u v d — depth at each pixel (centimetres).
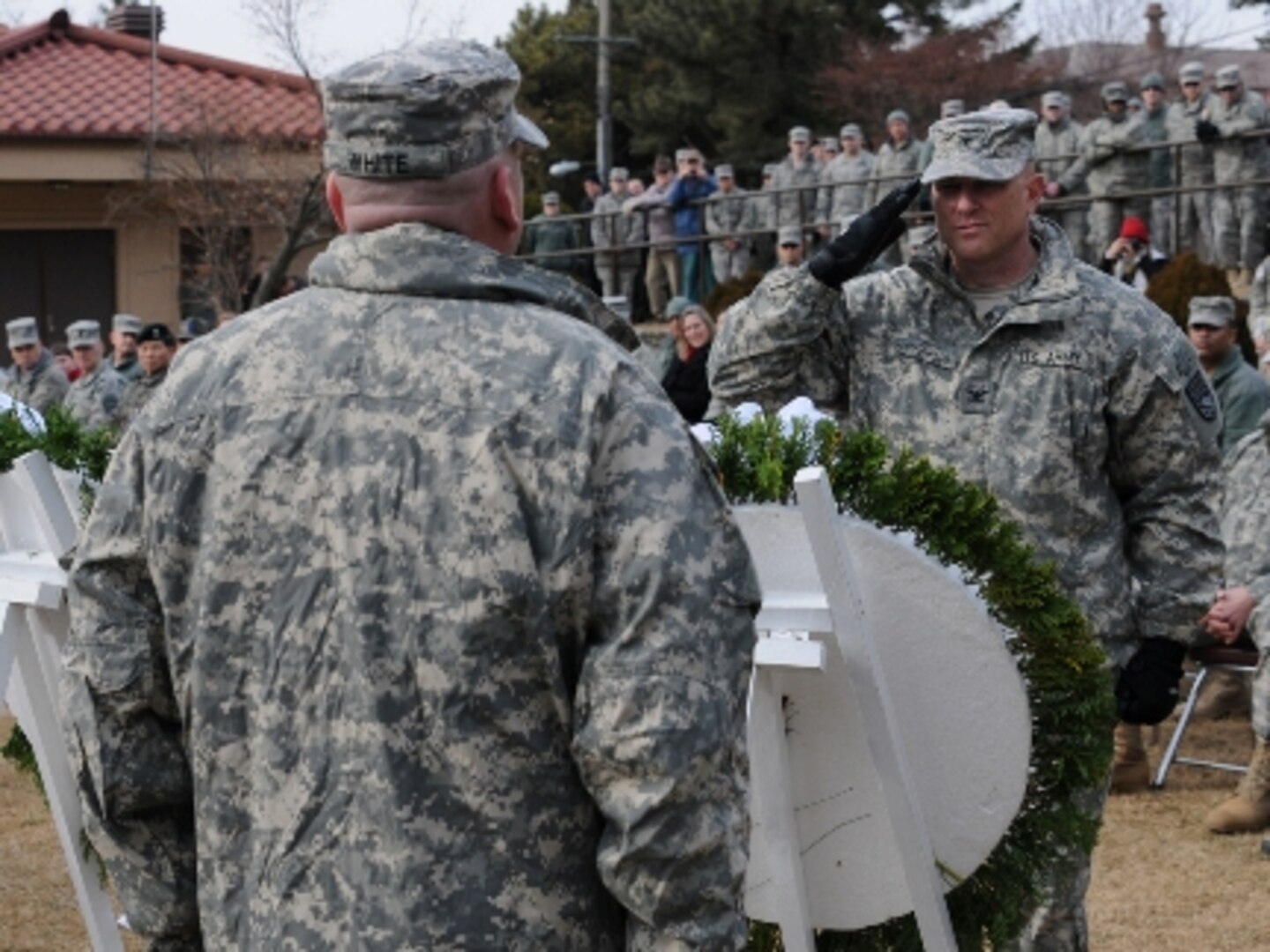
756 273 1542
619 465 225
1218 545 426
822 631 317
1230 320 881
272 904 230
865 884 330
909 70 3131
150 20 2466
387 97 235
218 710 236
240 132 2212
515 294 237
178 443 239
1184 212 1573
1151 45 3791
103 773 242
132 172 2314
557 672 225
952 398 428
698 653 220
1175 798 699
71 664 243
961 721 331
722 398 448
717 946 221
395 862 223
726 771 222
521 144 247
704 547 225
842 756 327
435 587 224
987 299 430
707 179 1888
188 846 250
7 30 2778
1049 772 348
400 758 224
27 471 376
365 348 233
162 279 2392
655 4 3189
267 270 2067
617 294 1967
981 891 345
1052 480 420
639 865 217
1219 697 826
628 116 3291
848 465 334
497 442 225
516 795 225
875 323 438
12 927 578
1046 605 343
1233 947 538
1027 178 425
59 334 2381
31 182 2323
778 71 3183
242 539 234
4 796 737
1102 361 420
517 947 224
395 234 236
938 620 329
